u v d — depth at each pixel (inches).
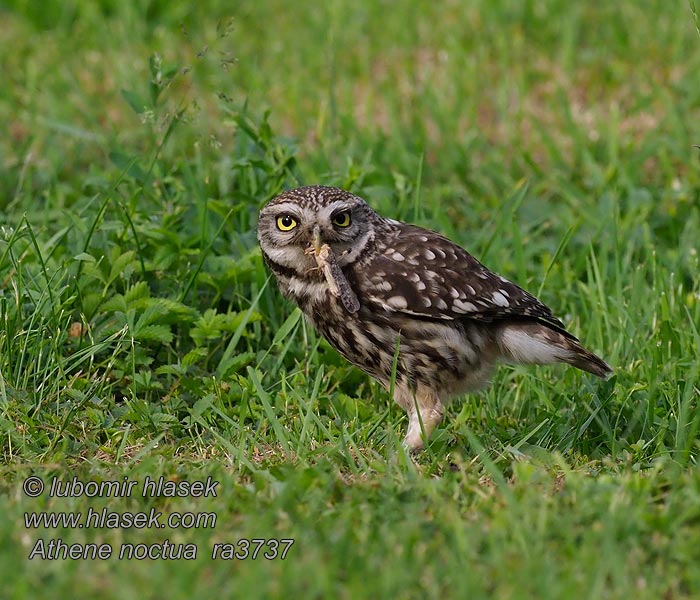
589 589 308.8
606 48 872.9
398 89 835.4
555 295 574.2
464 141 754.8
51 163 709.3
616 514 342.0
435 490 365.7
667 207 653.9
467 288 451.8
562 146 748.6
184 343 512.1
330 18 834.2
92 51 900.0
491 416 485.1
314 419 441.1
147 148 689.0
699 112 773.9
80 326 496.4
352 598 300.5
